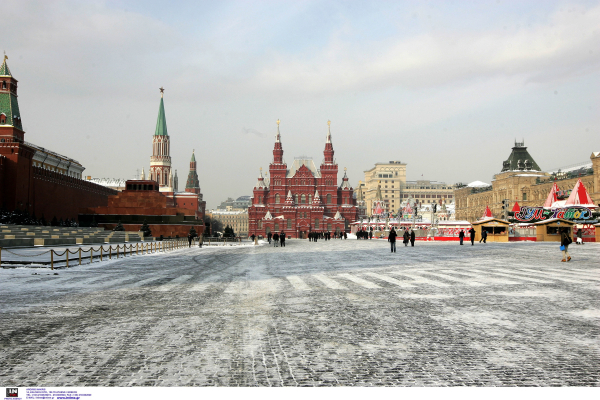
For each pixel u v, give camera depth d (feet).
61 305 43.73
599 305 41.06
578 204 213.66
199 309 41.34
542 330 32.09
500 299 44.65
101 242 188.44
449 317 36.76
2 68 300.81
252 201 525.75
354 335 31.35
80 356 26.91
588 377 23.03
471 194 497.05
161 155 623.36
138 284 60.39
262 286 57.36
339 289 53.26
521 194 397.19
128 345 29.22
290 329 33.30
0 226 187.42
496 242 201.26
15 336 31.50
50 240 149.18
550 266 78.33
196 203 631.15
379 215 414.41
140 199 352.49
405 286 55.01
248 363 25.55
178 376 23.59
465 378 22.99
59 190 331.36
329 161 522.06
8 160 272.72
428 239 273.54
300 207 494.59
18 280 65.36
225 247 212.43
